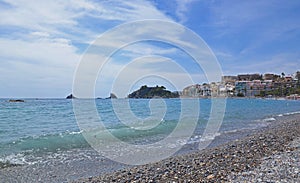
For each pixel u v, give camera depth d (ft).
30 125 72.13
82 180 27.86
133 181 26.22
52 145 46.26
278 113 127.34
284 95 398.01
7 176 29.89
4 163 35.06
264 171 26.76
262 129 67.82
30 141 49.26
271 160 31.45
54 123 75.72
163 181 25.70
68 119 84.33
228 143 47.57
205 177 26.14
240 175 25.90
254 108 163.94
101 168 33.04
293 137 50.31
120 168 32.89
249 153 36.76
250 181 23.76
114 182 26.35
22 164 34.81
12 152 41.14
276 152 36.58
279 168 27.58
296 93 398.83
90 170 32.22
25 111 110.52
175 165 31.89
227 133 61.46
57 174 30.68
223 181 24.41
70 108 124.57
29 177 29.66
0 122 78.23
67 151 42.32
